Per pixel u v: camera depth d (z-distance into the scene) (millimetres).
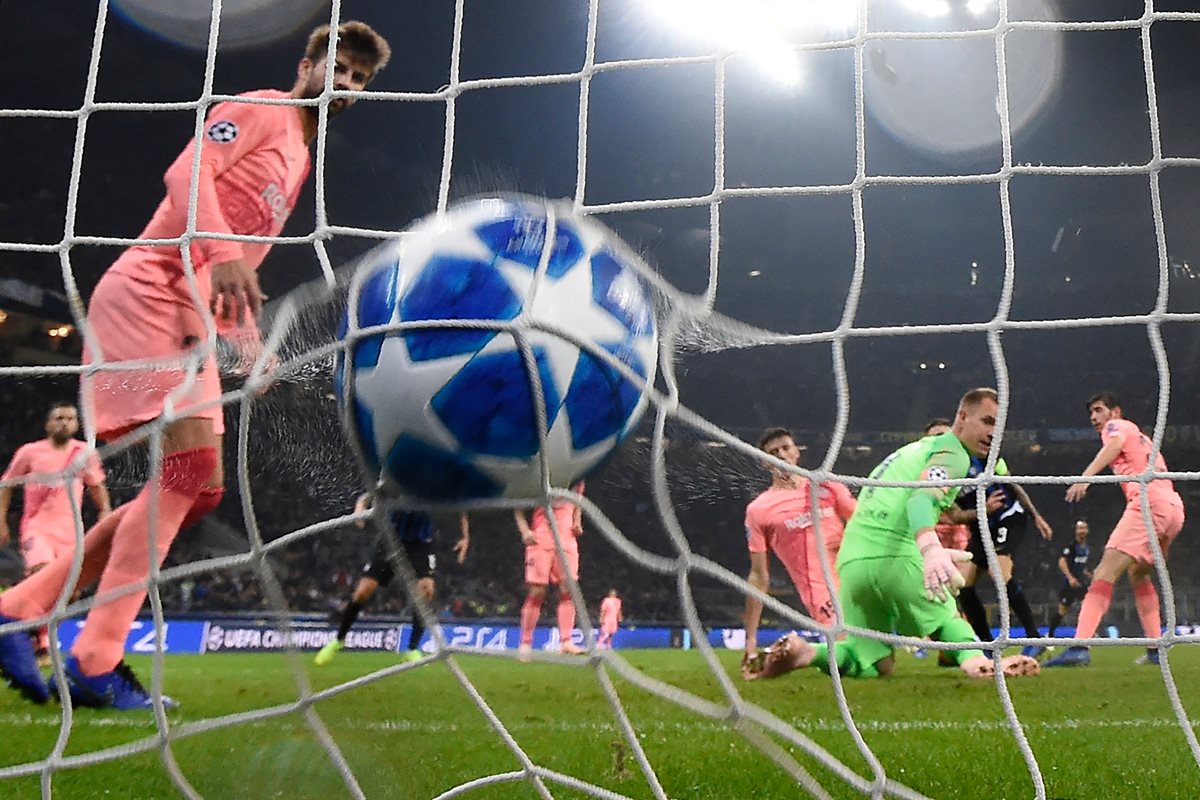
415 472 1638
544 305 1643
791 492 4629
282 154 3145
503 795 2014
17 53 17859
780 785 2125
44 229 18516
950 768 2344
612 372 1687
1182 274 21750
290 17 17609
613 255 1801
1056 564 15312
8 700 3387
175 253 2902
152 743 1803
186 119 19156
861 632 1717
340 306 1765
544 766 2295
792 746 2604
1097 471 5539
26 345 17203
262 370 1726
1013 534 5160
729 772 2252
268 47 18328
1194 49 17953
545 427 1557
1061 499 17672
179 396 1875
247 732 2648
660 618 14797
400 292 1665
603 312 1701
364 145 20406
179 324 2898
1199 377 20031
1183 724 1740
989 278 22969
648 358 1774
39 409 16109
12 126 18641
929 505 3654
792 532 4609
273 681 5070
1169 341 20734
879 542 4055
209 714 3205
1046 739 2811
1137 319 1922
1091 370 20375
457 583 15859
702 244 22562
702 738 2752
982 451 3768
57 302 17891
